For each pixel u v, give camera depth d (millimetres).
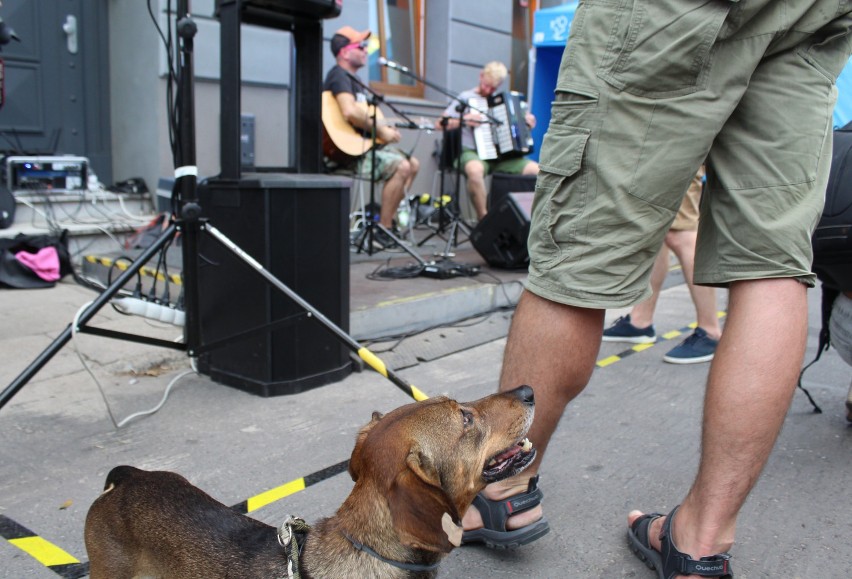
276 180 3531
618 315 5617
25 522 2514
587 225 2094
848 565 2359
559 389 2238
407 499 1695
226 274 3725
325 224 3766
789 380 1988
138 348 4258
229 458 3018
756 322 2002
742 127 2049
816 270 2939
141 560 2057
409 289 5090
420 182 8711
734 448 2018
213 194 3713
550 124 2191
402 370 4172
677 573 2139
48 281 5387
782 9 1910
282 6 3840
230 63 3521
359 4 7641
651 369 4289
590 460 3084
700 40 1900
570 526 2588
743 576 2289
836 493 2807
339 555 1814
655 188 2027
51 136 6551
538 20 9359
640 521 2410
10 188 5984
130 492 2098
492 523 2338
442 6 8992
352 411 3549
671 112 1979
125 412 3445
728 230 2072
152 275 5047
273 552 1914
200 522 1998
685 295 6371
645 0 1951
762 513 2656
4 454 2979
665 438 3311
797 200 1997
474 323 5004
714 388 2047
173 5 6262
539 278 2199
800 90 1994
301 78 4152
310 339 3793
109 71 6863
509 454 2111
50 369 3898
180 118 3057
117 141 6941
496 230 5867
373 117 6039
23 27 6254
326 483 2830
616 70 2006
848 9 1978
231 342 3299
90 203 6359
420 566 1797
